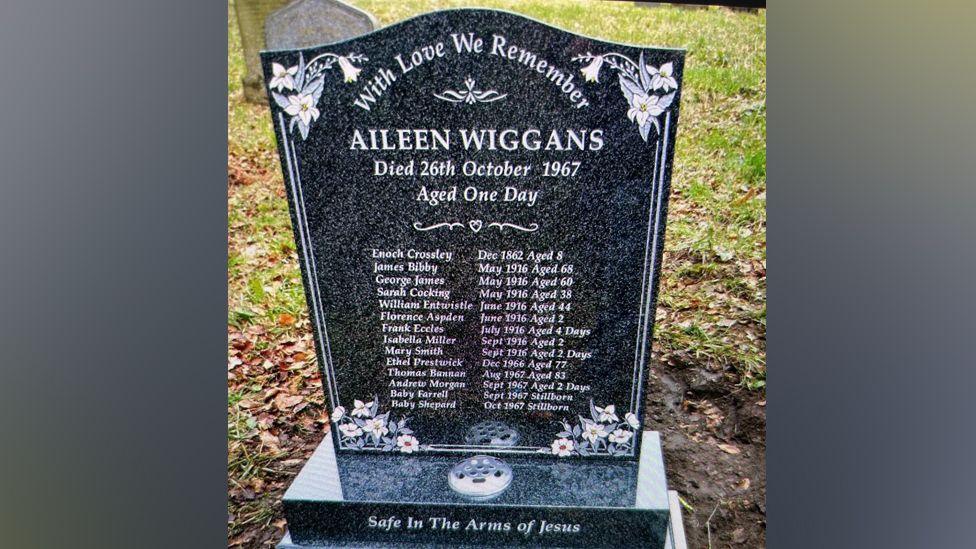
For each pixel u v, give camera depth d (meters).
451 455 2.49
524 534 2.34
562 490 2.35
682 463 2.81
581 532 2.32
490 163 2.19
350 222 2.27
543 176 2.20
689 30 3.93
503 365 2.40
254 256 3.45
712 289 3.23
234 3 3.73
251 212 3.58
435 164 2.20
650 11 4.02
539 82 2.12
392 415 2.46
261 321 3.26
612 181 2.18
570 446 2.46
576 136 2.15
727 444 2.87
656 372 3.04
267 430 2.98
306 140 2.19
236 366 3.14
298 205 2.26
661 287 3.24
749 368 3.03
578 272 2.28
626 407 2.40
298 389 3.08
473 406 2.44
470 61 2.11
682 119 3.65
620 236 2.23
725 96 3.71
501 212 2.24
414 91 2.14
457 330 2.37
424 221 2.26
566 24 3.97
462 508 2.32
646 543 2.32
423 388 2.43
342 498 2.34
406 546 2.38
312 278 2.33
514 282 2.31
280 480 2.85
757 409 2.95
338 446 2.50
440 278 2.31
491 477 2.41
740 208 3.40
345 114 2.17
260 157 3.76
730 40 3.88
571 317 2.33
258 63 3.84
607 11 4.04
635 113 2.12
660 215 2.20
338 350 2.40
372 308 2.35
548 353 2.37
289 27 3.63
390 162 2.21
